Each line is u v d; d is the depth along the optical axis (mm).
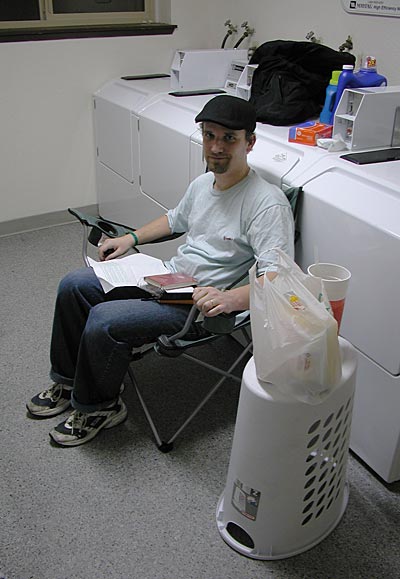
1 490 1820
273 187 1902
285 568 1609
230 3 3541
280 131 2373
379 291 1712
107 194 3682
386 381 1758
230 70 3217
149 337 1871
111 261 2121
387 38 2594
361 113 2082
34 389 2270
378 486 1882
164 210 2982
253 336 1476
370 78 2307
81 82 3518
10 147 3451
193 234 2098
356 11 2695
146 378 2336
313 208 1924
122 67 3615
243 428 1534
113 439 2033
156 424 2100
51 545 1650
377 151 2129
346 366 1575
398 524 1749
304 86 2484
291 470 1521
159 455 1970
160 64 3740
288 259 1527
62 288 1994
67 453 1969
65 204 3773
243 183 1928
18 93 3354
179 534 1698
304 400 1440
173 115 2791
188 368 2400
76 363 2059
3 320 2709
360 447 1941
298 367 1418
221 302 1680
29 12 3346
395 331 1681
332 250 1877
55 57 3377
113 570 1586
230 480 1640
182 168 2693
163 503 1794
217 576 1581
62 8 3441
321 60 2500
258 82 2611
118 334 1830
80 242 3537
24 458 1945
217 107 1807
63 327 2023
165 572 1586
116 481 1865
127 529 1707
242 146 1861
